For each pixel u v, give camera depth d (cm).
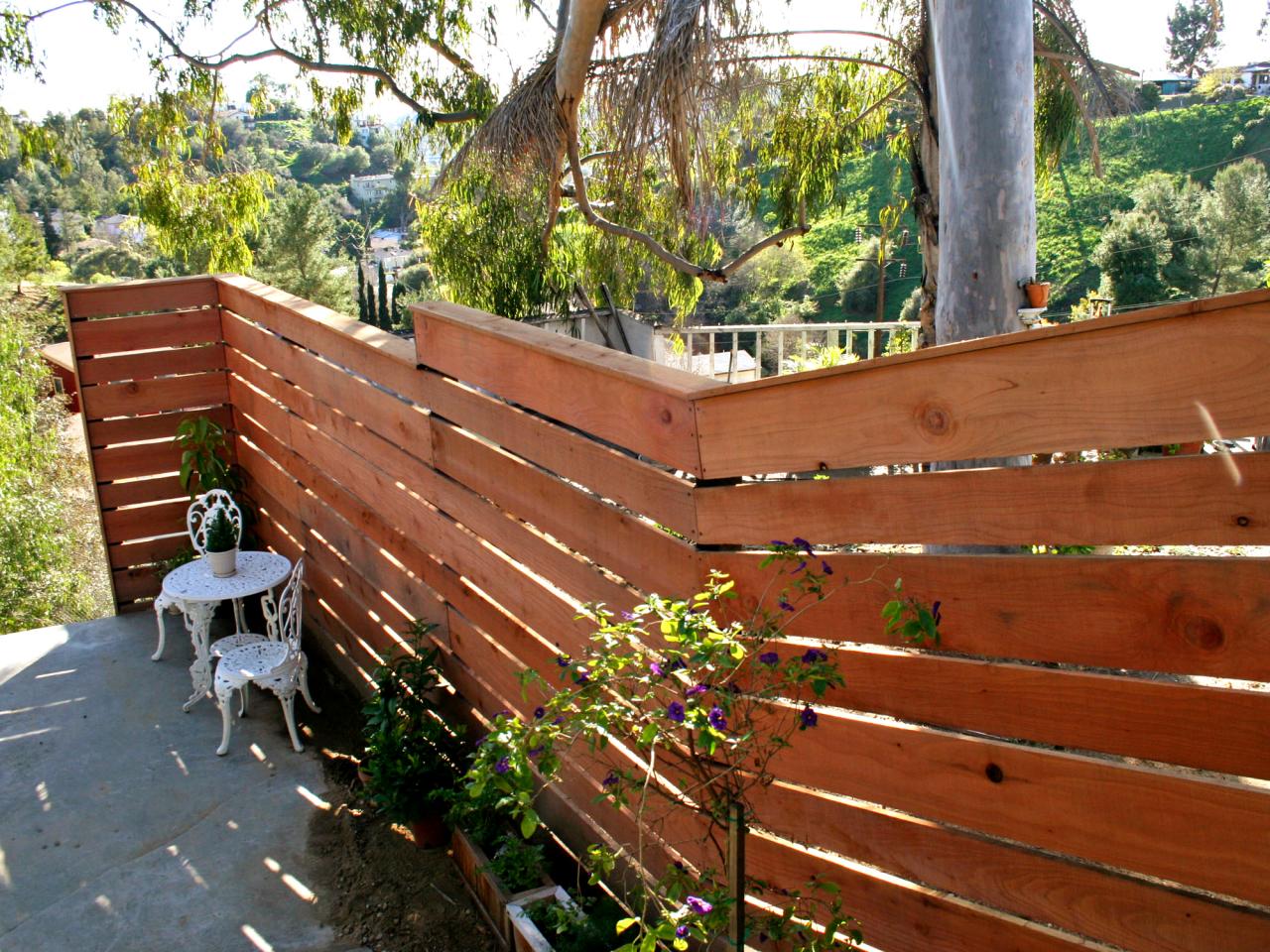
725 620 183
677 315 1010
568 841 254
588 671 162
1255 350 109
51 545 1056
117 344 424
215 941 238
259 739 337
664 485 192
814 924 179
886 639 158
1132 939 135
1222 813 122
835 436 157
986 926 153
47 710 359
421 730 279
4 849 278
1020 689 141
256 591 351
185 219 1074
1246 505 114
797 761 178
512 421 237
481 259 945
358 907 249
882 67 772
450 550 277
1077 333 124
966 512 142
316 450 362
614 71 602
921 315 610
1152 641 126
